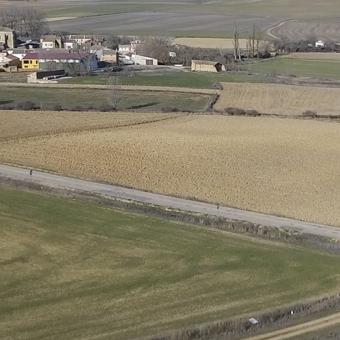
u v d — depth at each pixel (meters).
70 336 40.47
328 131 95.12
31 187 68.38
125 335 40.72
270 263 51.66
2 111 107.62
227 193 67.06
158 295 45.94
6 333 40.59
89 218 60.25
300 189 68.62
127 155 79.69
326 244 55.06
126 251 53.19
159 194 66.62
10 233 56.47
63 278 48.22
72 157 79.06
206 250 53.72
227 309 44.34
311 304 45.28
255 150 82.75
